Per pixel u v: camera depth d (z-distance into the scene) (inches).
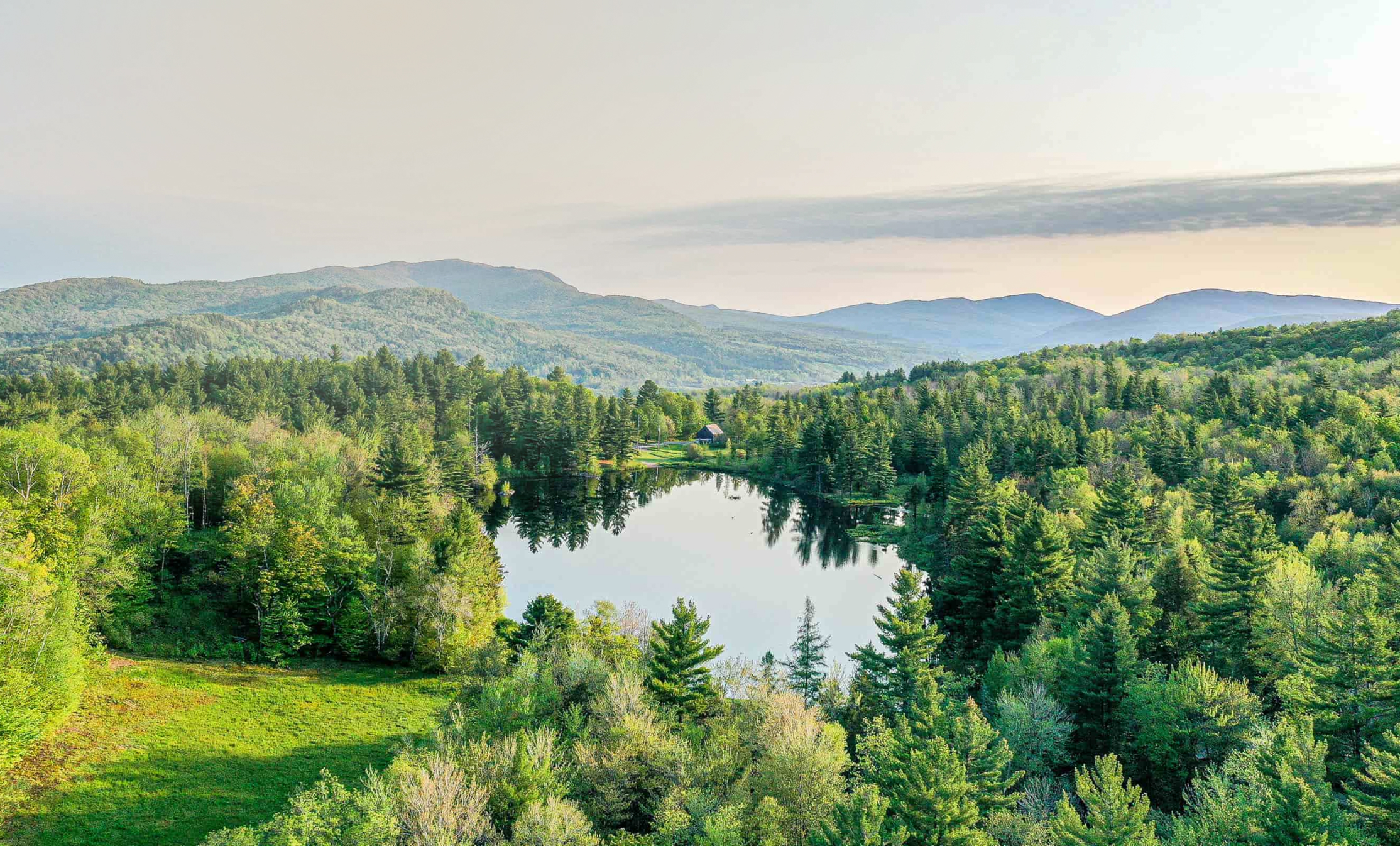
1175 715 1937.7
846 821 1419.8
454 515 3860.7
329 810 1425.9
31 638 1971.0
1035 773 1966.0
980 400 7824.8
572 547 5187.0
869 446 6692.9
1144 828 1459.2
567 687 2126.0
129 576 2778.1
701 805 1572.3
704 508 6530.5
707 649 2394.2
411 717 2496.3
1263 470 4554.6
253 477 3754.9
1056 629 2726.4
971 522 4062.5
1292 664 2272.4
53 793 1855.3
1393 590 2381.9
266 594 2876.5
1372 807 1473.9
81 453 3073.3
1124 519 3400.6
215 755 2133.4
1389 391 5777.6
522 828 1444.4
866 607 3996.1
